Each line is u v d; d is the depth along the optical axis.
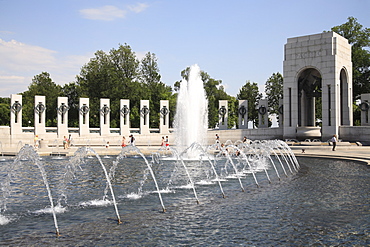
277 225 8.47
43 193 12.42
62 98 39.50
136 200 11.27
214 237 7.62
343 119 39.22
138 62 72.94
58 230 8.14
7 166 20.75
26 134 38.03
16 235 7.80
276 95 66.81
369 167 19.50
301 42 37.66
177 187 13.63
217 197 11.72
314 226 8.41
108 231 8.04
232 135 42.12
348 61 38.88
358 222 8.73
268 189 13.16
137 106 67.06
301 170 18.58
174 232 7.96
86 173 17.53
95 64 67.56
